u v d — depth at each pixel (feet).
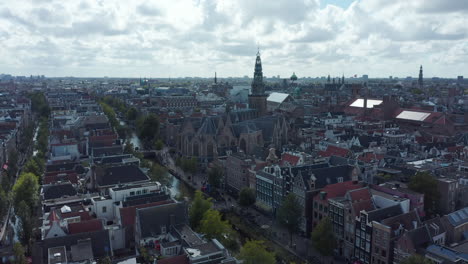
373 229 383.65
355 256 410.72
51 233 353.10
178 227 389.39
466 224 405.18
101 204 433.07
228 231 437.58
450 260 327.67
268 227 499.92
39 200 497.46
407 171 547.90
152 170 654.12
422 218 435.12
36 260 334.65
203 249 328.70
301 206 481.05
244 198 545.44
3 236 456.04
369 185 478.59
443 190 485.97
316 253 432.66
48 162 643.04
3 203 509.35
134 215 404.16
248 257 351.25
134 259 340.18
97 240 353.10
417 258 317.42
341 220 427.33
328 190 455.63
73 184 530.27
